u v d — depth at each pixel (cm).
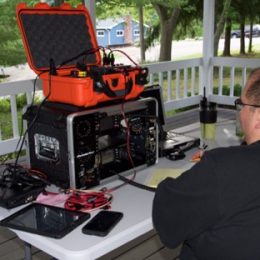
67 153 141
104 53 173
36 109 155
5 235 249
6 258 223
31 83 296
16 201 132
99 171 151
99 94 148
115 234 115
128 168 164
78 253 105
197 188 89
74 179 142
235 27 586
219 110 376
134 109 161
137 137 167
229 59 449
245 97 100
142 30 601
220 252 94
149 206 134
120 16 574
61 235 112
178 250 235
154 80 450
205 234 95
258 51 580
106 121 151
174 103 438
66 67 167
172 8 618
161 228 99
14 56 460
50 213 126
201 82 475
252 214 89
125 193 145
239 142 212
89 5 345
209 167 90
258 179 88
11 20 449
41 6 166
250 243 91
